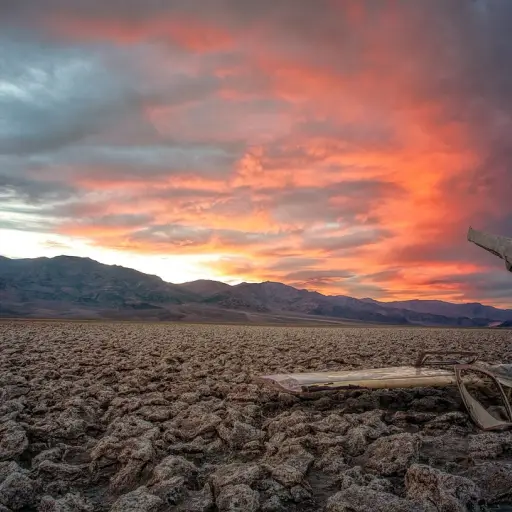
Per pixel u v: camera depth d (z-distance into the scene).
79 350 14.71
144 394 8.12
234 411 6.09
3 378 8.95
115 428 5.60
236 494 3.50
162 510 3.48
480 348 19.11
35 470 4.29
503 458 4.52
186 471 4.10
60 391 8.08
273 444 4.89
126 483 4.07
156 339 21.23
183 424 5.93
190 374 10.27
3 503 3.64
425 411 6.80
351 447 4.81
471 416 5.78
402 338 27.19
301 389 6.45
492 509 3.46
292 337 26.34
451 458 4.58
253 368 11.59
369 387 6.69
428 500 3.31
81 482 4.25
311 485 4.04
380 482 3.73
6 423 5.50
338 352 15.66
